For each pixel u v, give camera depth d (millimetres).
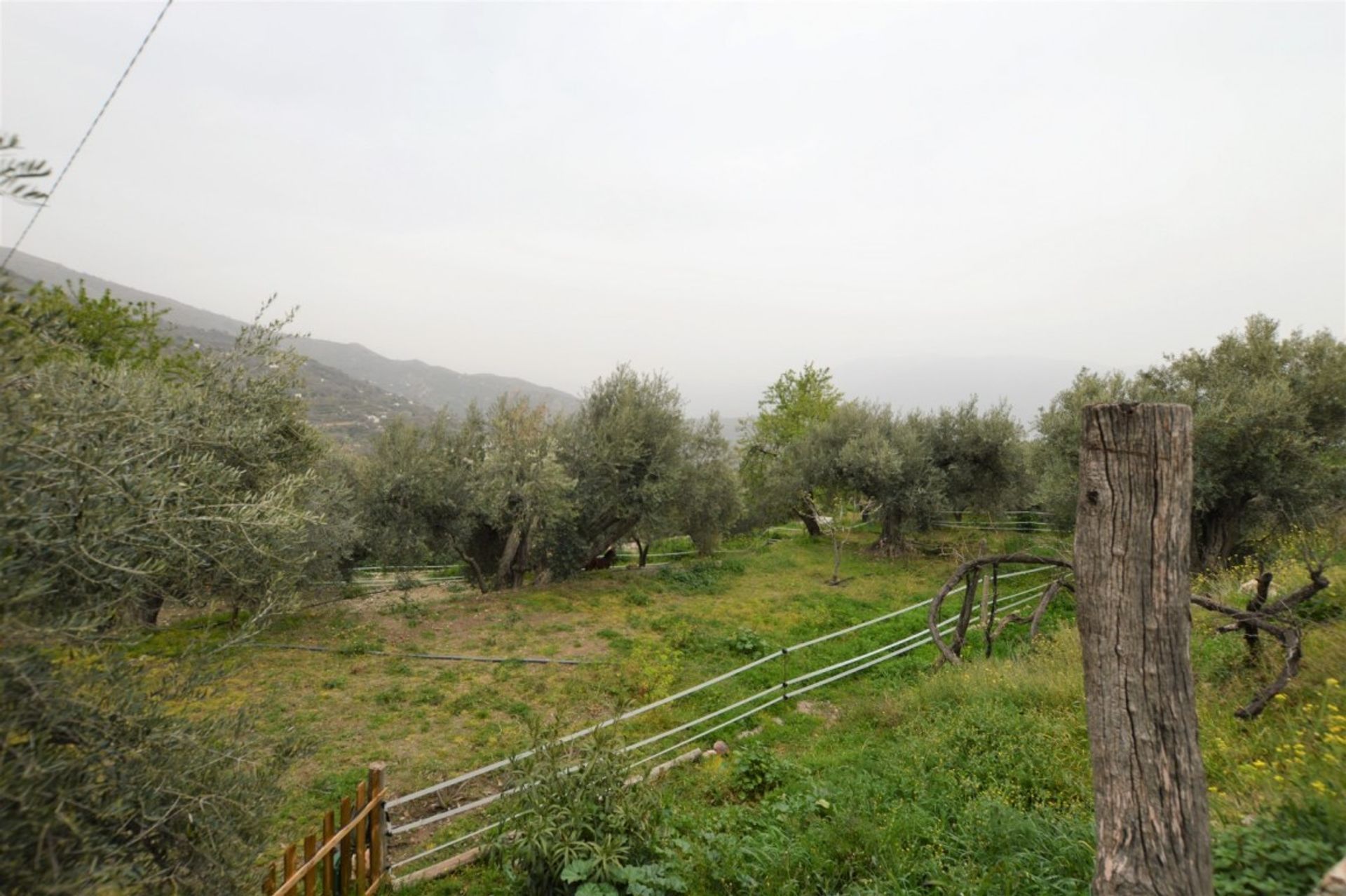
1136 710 2752
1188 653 2748
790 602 16078
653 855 4609
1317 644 7016
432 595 16203
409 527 14156
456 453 15570
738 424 30719
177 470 4156
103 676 3053
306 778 6895
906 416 24062
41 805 2604
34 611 2799
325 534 11594
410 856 5672
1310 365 14898
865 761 6832
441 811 6469
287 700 8930
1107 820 2811
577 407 18219
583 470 16625
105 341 10719
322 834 4562
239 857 3428
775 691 9656
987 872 4086
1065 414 17562
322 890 4379
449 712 8812
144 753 3051
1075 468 17250
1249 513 15258
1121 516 2826
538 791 4840
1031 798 5445
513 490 14961
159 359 8953
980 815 4891
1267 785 4367
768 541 27438
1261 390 13680
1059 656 9258
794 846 4715
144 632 4168
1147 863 2676
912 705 8453
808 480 22984
